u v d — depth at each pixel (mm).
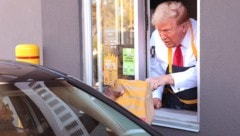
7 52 8570
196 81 6332
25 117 2895
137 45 6770
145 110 4695
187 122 6035
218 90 5512
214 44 5473
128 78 6988
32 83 3039
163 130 6246
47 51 7594
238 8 5262
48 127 2900
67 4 7242
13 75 3047
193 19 6277
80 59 7254
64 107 3061
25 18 8086
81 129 2980
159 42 6633
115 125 3113
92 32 7305
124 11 6949
